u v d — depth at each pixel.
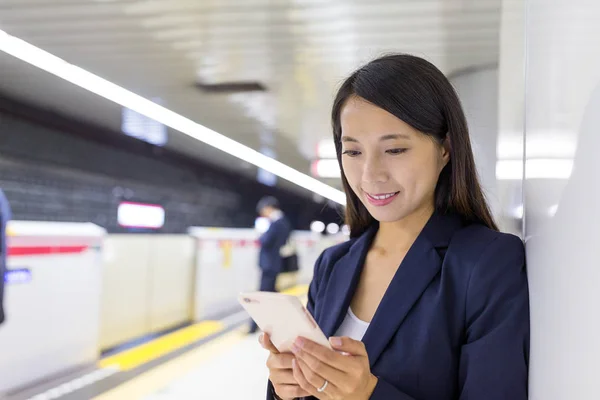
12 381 4.27
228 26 4.52
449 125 1.20
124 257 6.56
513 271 1.13
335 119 1.32
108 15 4.39
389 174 1.17
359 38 4.64
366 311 1.29
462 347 1.12
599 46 0.66
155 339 6.97
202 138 9.66
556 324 0.88
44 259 4.63
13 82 6.68
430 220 1.28
